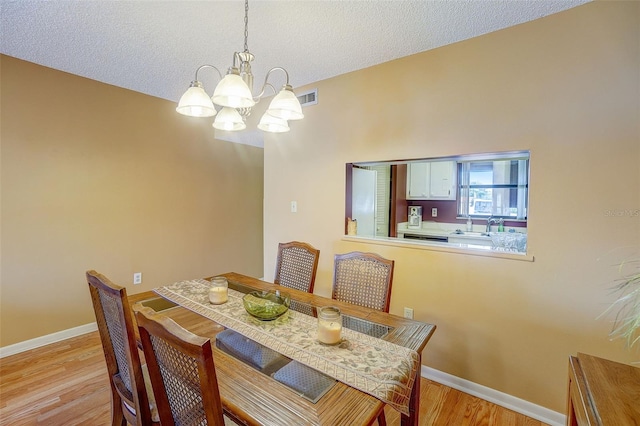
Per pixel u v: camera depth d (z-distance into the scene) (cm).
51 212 258
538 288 182
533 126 182
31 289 250
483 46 197
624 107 158
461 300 208
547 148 178
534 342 184
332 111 269
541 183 180
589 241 168
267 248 326
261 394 96
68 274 270
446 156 214
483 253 199
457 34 197
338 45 213
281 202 312
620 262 161
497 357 196
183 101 145
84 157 276
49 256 259
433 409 189
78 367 226
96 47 219
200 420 85
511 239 211
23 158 243
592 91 165
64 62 244
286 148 306
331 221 274
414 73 225
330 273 276
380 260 182
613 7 160
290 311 162
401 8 171
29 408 183
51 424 172
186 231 359
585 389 88
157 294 185
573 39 169
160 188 332
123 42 212
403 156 231
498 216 359
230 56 231
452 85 209
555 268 177
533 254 183
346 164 264
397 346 125
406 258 230
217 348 124
